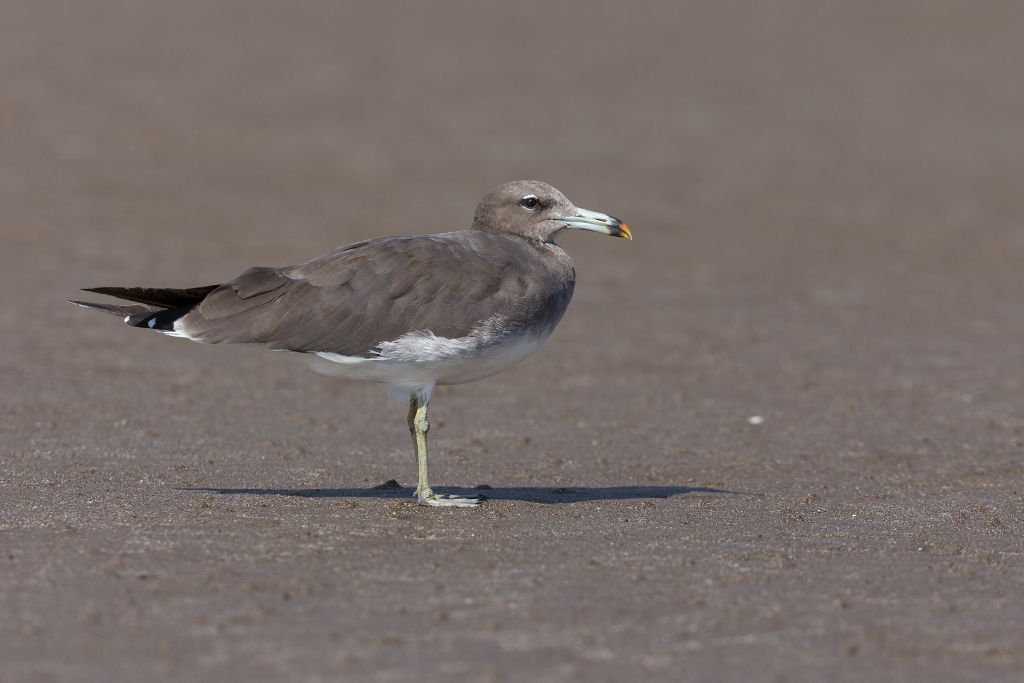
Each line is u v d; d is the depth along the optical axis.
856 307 21.17
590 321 19.98
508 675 6.95
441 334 10.06
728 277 23.23
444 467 12.30
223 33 49.19
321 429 13.69
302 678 6.84
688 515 10.48
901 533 10.05
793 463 12.80
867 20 54.94
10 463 11.66
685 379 16.72
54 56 43.19
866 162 34.50
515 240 11.28
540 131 36.94
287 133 35.50
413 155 33.50
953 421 14.73
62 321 18.64
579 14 56.00
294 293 9.97
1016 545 9.77
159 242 24.19
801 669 7.14
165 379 15.87
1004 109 41.34
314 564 8.76
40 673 6.84
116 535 9.32
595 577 8.65
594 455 12.98
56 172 29.67
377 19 53.66
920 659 7.32
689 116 39.84
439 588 8.33
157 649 7.18
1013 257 25.08
